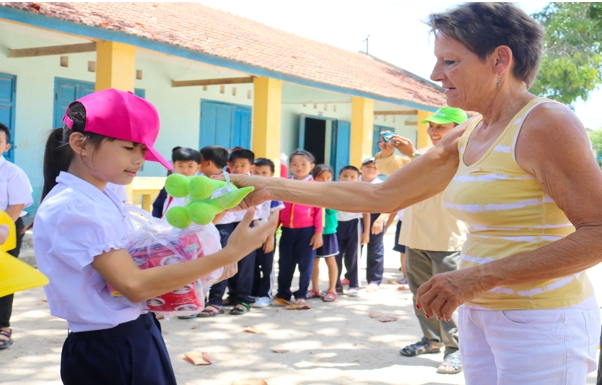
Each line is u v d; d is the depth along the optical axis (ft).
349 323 18.72
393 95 48.29
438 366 14.67
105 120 6.57
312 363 14.69
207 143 46.78
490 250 6.72
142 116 6.73
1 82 33.27
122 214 7.00
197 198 6.73
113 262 6.34
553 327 6.37
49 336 15.80
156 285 6.39
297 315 19.62
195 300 6.90
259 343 16.26
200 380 13.19
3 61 33.14
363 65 61.46
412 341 16.84
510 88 6.79
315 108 59.67
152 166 42.32
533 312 6.40
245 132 50.72
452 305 6.27
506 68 6.63
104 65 27.40
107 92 6.76
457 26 6.57
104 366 6.74
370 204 8.07
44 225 6.56
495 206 6.56
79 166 6.88
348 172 24.48
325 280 25.93
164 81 42.45
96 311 6.64
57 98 36.35
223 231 18.85
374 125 67.41
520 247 6.50
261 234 6.68
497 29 6.49
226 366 14.24
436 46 6.95
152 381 6.98
